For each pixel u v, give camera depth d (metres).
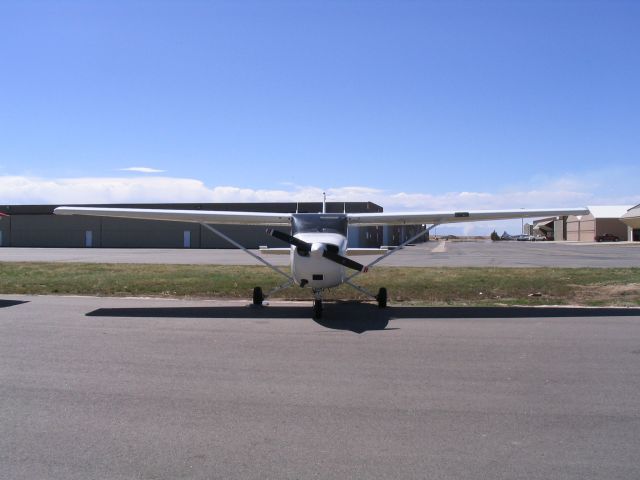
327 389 5.24
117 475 3.43
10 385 5.33
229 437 4.05
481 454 3.76
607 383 5.45
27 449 3.82
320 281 9.29
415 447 3.88
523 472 3.48
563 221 90.31
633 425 4.30
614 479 3.39
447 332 8.24
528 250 44.06
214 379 5.57
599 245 57.88
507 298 12.68
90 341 7.47
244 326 8.76
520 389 5.24
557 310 10.70
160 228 50.97
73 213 11.29
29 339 7.59
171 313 10.18
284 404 4.80
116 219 51.66
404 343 7.40
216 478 3.40
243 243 49.47
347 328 8.59
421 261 27.34
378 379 5.58
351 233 45.75
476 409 4.66
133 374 5.74
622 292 13.15
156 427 4.24
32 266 21.09
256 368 6.01
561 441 3.98
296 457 3.71
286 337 7.82
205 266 21.33
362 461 3.65
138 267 20.66
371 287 14.20
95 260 27.14
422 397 4.99
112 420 4.39
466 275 17.48
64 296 12.84
